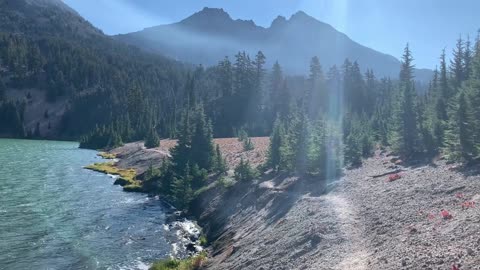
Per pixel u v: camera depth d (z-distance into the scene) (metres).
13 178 60.31
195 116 60.62
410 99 45.75
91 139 139.12
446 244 15.33
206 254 29.38
